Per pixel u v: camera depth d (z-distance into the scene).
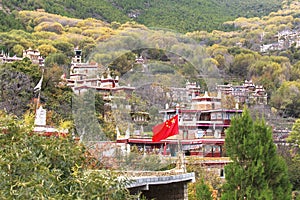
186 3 161.12
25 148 8.38
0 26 87.00
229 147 10.57
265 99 71.69
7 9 111.12
